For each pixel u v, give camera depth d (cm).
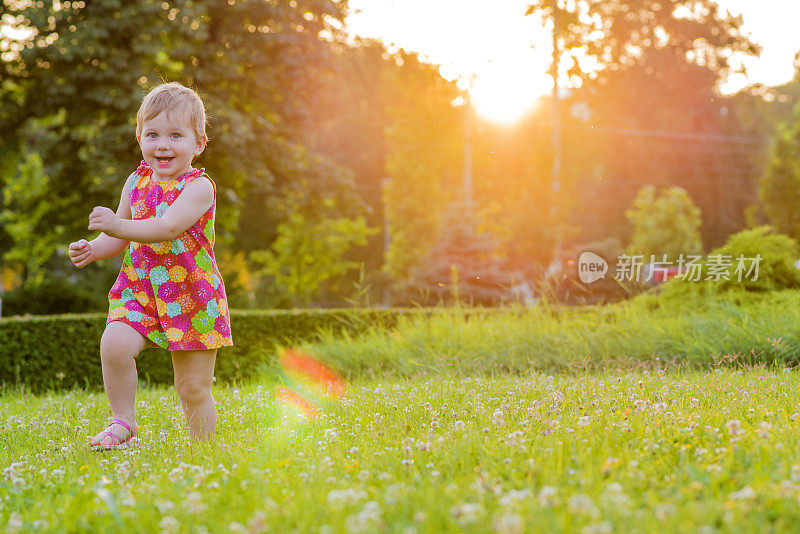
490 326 935
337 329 1150
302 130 2128
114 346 386
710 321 848
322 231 2392
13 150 2045
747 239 1030
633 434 327
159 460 349
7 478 315
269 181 1956
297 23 1998
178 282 398
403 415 450
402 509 224
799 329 789
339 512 221
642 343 834
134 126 1727
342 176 2125
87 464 347
